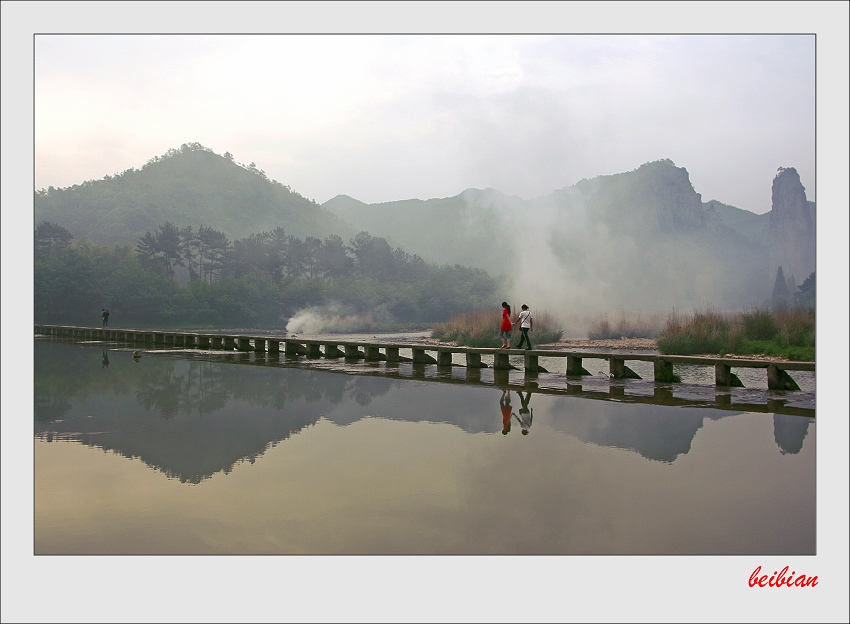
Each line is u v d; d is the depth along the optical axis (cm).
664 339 3042
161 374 2091
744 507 695
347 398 1492
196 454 945
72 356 2977
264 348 3238
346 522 654
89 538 621
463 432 1084
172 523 659
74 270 9862
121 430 1130
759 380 1847
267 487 774
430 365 2378
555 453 930
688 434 1052
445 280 11844
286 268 14125
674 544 599
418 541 603
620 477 806
